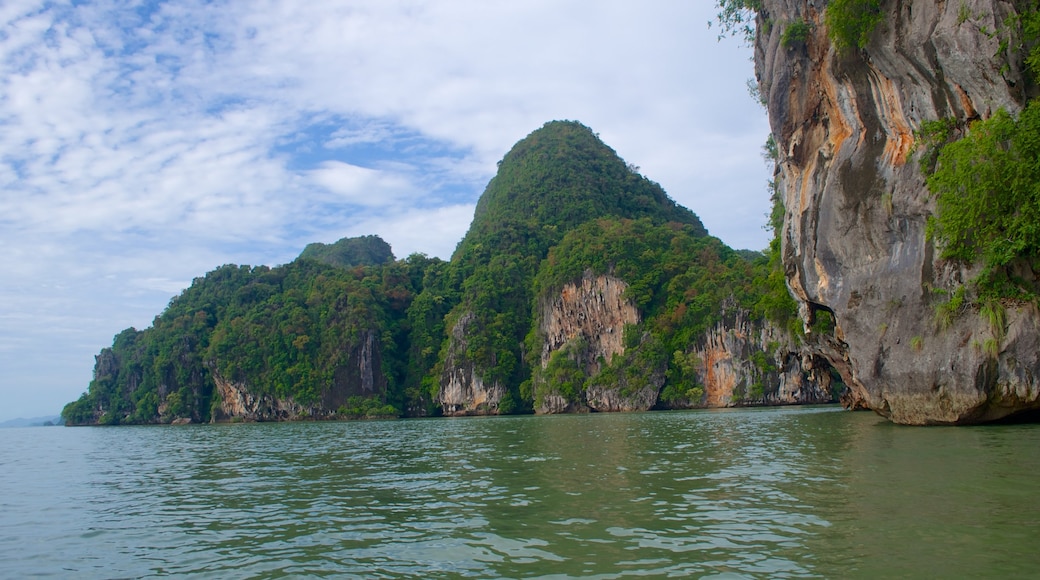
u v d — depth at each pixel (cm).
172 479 2152
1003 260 2064
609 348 10169
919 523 952
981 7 2111
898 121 2464
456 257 14150
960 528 914
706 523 1048
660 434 3183
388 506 1382
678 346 9506
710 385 9169
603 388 9544
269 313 12125
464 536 1058
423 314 12544
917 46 2295
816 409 5744
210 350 11656
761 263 8775
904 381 2366
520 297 12106
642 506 1220
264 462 2595
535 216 14325
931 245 2302
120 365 13112
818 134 2958
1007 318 2112
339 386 11256
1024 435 1866
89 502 1691
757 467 1662
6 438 6775
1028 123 1988
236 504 1528
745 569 799
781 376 8594
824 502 1145
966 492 1141
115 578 938
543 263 12031
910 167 2389
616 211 14412
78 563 1030
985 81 2134
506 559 908
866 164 2570
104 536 1231
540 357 10794
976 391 2133
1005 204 2053
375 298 12638
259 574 913
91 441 5522
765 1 3228
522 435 3681
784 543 899
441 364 11681
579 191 14400
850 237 2620
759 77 3450
